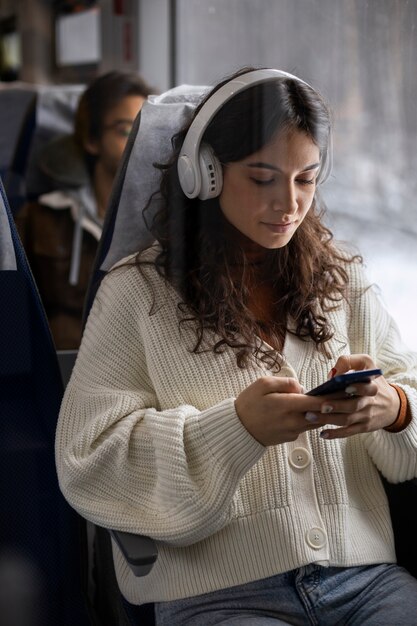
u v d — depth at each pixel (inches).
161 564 47.0
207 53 113.7
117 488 46.6
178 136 50.0
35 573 54.1
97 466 46.4
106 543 54.5
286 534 46.0
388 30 77.5
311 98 46.3
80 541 55.2
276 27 95.7
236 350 47.8
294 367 49.0
